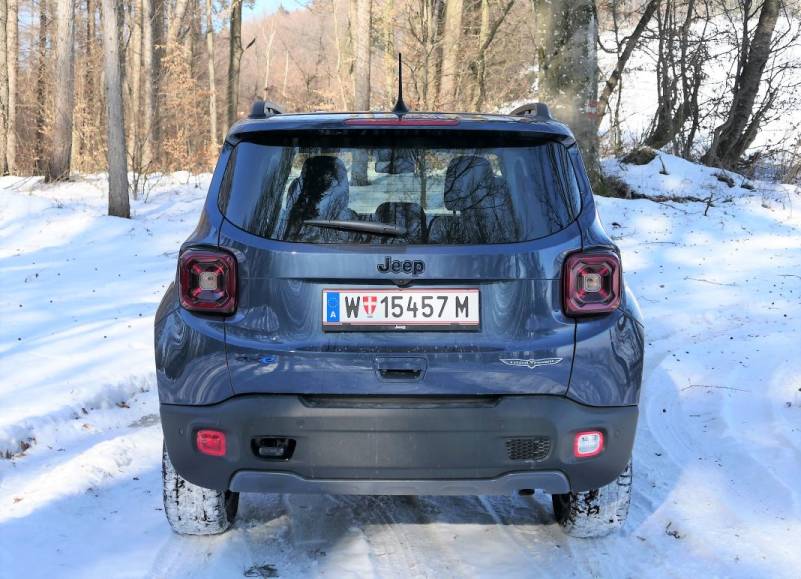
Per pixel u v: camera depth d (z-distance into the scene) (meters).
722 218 15.20
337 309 2.90
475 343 2.90
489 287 2.92
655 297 9.87
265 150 3.07
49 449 5.04
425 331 2.90
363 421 2.89
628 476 3.48
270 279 2.92
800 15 21.84
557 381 2.94
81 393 5.88
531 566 3.36
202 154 33.38
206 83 48.62
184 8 33.03
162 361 3.02
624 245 13.39
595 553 3.48
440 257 2.89
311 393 2.91
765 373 6.50
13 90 33.47
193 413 2.98
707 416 5.54
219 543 3.57
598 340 2.96
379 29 25.89
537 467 2.99
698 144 22.56
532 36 26.67
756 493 4.20
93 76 37.59
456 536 3.66
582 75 13.75
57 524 3.79
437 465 2.94
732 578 3.26
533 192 3.02
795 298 9.67
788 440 4.93
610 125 23.17
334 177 3.01
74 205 19.27
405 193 2.98
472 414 2.90
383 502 4.07
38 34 41.59
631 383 3.02
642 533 3.70
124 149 17.41
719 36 22.50
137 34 34.94
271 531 3.71
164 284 11.12
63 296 10.12
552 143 3.11
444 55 26.23
